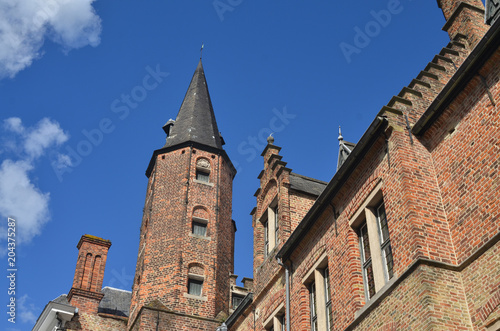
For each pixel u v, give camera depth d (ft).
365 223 49.52
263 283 66.85
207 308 94.94
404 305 39.70
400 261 41.50
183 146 115.14
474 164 40.78
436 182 44.14
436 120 45.42
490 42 40.75
